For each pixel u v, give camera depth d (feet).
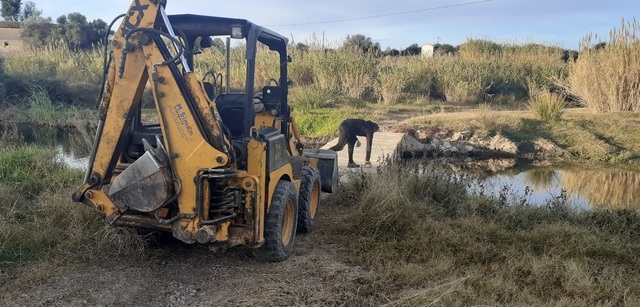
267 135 15.81
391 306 13.56
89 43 132.46
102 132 14.44
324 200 23.81
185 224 13.96
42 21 136.77
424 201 22.76
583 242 18.37
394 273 15.65
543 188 32.99
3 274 14.57
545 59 82.94
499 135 45.65
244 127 15.55
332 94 63.21
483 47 88.48
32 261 15.43
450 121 48.80
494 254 17.37
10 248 15.81
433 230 19.07
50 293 13.82
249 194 14.30
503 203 23.02
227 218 14.12
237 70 63.10
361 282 15.17
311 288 14.57
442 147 44.27
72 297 13.69
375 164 32.01
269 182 15.25
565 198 23.67
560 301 14.06
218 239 14.15
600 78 52.21
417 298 13.78
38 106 57.16
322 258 16.96
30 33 133.18
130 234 16.35
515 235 19.12
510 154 43.83
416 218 20.07
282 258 16.21
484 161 42.50
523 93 74.54
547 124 48.80
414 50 122.62
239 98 17.48
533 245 18.39
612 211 21.97
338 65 67.82
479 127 47.55
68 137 47.26
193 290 14.37
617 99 51.70
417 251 17.70
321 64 67.77
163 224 14.15
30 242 16.29
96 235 16.62
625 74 50.85
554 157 43.68
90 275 14.92
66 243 16.31
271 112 19.03
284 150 16.88
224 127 15.03
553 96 51.37
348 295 14.28
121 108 14.20
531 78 74.43
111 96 14.35
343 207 22.85
